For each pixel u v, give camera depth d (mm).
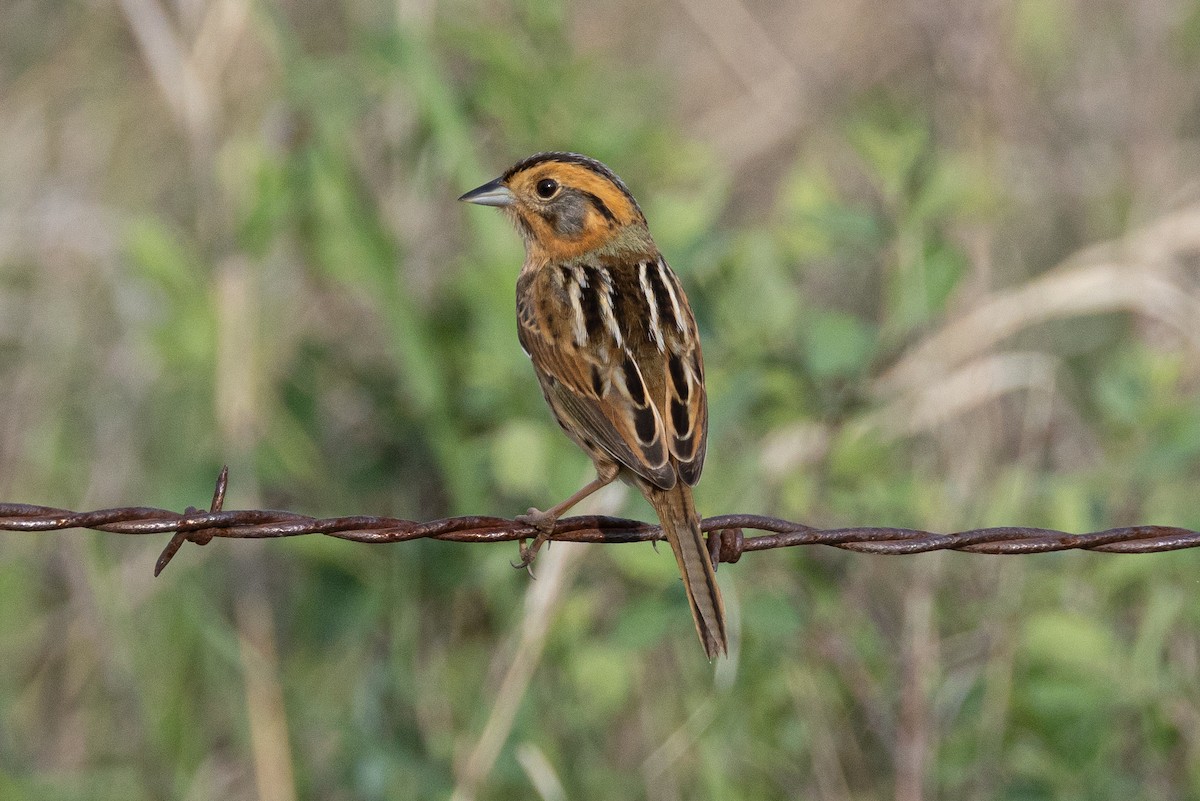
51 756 13117
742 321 12812
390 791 11977
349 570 12609
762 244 12945
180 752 12789
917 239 12609
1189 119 16750
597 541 9312
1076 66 16812
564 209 11180
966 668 12719
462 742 12008
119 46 15547
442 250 14039
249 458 12781
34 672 13453
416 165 13422
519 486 11906
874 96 16078
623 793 12570
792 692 12391
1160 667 12164
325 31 15508
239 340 12812
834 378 12656
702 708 12148
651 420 9812
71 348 14242
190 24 13758
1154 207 15789
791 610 11852
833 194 13445
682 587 11648
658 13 17578
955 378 13055
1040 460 14125
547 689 12430
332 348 14109
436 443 12461
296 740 12781
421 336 12414
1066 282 13250
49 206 14688
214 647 12875
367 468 13359
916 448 13797
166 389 13977
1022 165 16328
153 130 15414
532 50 13023
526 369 12328
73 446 13977
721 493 12438
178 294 12734
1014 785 11984
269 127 13805
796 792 12344
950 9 14375
